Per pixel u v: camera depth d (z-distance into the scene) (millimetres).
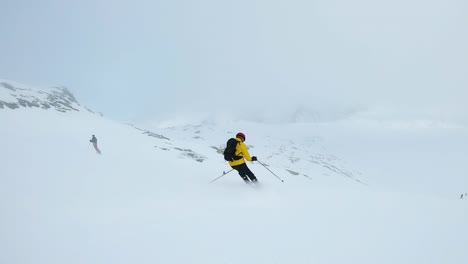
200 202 7930
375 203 7945
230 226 5891
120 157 16547
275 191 9148
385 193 10227
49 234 5711
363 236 5348
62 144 19922
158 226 5992
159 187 9695
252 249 4828
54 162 13320
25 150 15812
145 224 6160
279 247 4879
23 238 5520
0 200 7777
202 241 5172
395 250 4789
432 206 7879
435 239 5250
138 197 8555
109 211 7238
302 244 4996
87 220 6539
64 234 5695
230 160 9664
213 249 4859
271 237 5293
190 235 5453
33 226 6137
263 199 8117
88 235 5625
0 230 5895
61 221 6453
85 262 4586
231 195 8648
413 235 5422
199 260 4523
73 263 4566
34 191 8883
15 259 4727
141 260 4586
